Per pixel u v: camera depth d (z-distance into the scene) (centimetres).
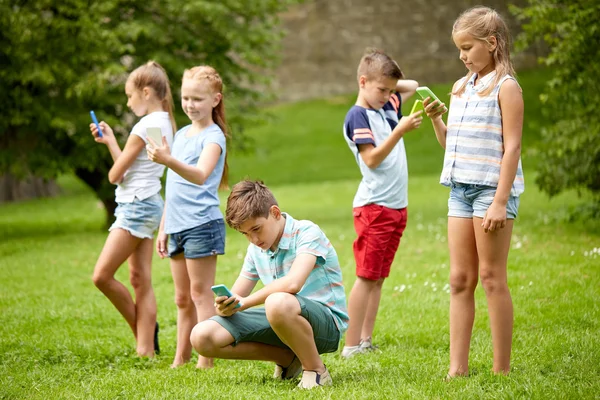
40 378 830
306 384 732
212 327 732
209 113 903
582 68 1619
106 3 2084
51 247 1973
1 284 1467
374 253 929
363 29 5200
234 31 2241
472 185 724
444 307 1123
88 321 1148
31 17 2028
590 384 700
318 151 4375
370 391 704
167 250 932
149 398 708
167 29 2231
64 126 2067
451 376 743
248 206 725
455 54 5041
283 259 756
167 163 822
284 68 5331
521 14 1670
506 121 708
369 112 949
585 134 1652
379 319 1085
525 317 1011
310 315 725
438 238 1816
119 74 2123
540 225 1875
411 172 3712
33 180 3834
